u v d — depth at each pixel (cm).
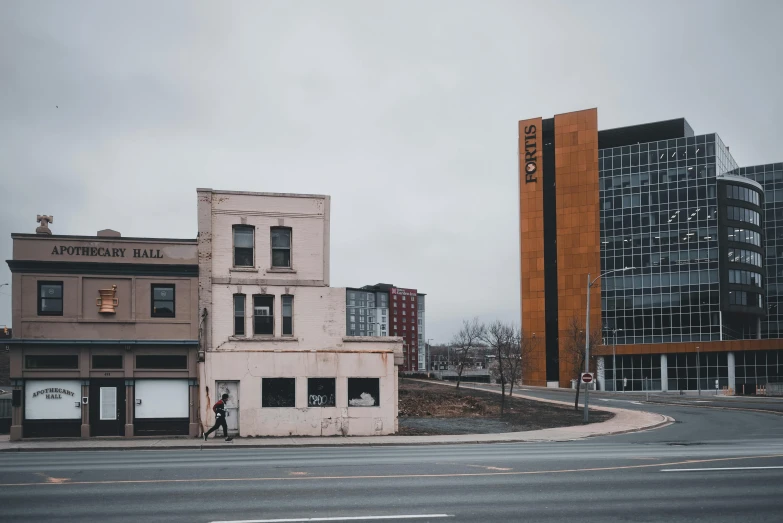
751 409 5403
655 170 10369
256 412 2969
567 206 10925
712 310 9725
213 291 3005
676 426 3769
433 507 1306
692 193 10069
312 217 3162
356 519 1202
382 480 1616
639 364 9756
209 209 3030
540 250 11150
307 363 3034
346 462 1981
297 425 2998
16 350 2798
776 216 11225
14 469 1822
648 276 10219
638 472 1741
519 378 9362
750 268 9950
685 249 10012
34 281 2833
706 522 1202
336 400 3045
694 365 9450
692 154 10138
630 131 11175
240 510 1276
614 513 1266
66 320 2847
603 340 10319
